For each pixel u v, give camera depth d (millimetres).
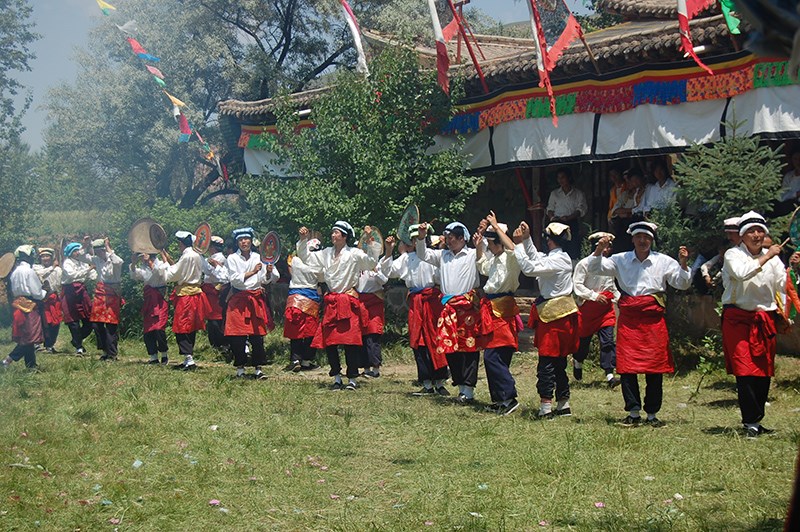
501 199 16875
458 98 14586
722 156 10766
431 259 10000
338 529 5535
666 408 9344
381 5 27000
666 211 11516
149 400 9703
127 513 5840
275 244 11594
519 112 14133
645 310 8141
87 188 27141
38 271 15703
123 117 26547
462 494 6215
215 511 5914
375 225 14305
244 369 12172
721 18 11492
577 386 10828
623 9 17922
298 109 17156
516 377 11867
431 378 10648
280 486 6504
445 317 9617
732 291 7754
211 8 26578
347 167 14719
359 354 10930
